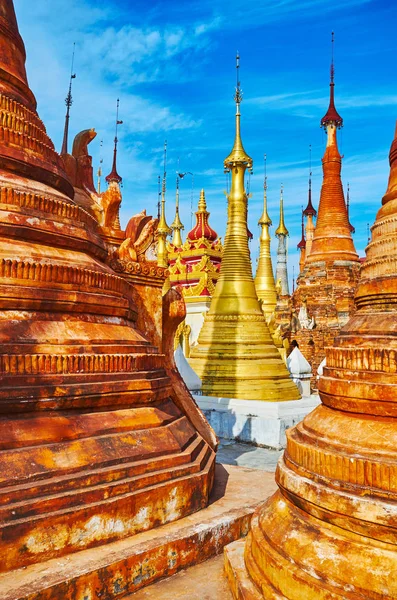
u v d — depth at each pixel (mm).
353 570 4062
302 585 4199
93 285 6965
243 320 17656
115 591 5035
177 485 6238
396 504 4035
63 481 5203
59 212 7219
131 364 6566
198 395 15906
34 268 6266
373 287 5281
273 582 4488
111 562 5031
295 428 5500
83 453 5547
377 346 4734
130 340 7000
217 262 34375
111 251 9102
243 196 19141
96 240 7758
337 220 31000
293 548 4457
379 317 5047
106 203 9375
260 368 16844
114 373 6289
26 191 6879
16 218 6520
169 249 36250
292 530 4621
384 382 4520
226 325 17688
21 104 7688
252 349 17156
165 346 9156
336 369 5070
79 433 5680
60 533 5066
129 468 5801
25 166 7180
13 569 4777
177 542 5645
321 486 4473
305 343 27875
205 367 17266
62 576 4723
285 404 14000
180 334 27594
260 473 8703
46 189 7367
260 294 32938
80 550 5215
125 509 5609
